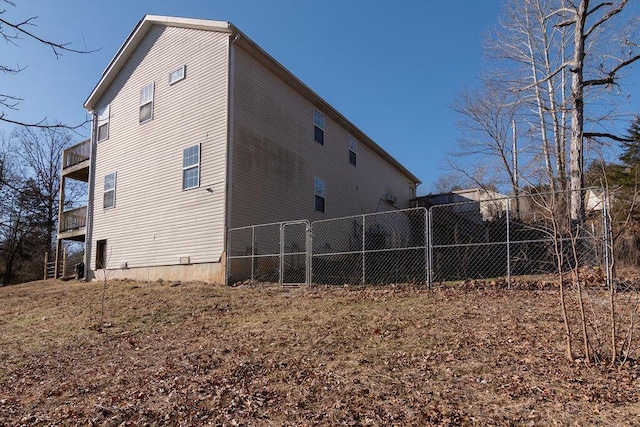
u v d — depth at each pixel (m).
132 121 15.59
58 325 8.63
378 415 3.87
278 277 12.77
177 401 4.46
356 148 20.97
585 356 4.59
